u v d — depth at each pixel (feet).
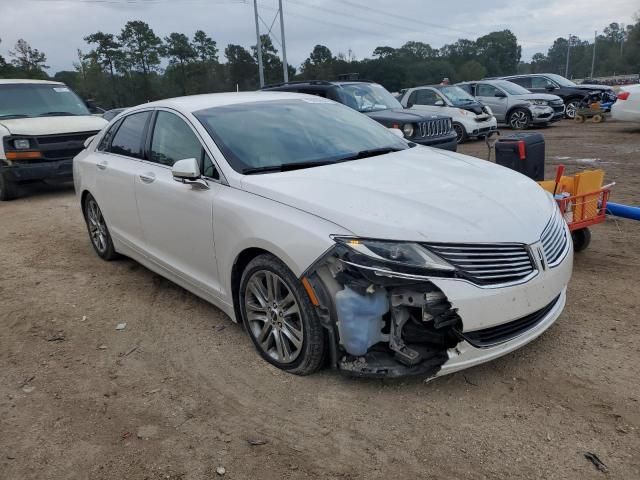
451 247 9.69
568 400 10.19
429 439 9.39
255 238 11.11
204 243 12.98
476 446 9.17
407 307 10.09
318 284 10.18
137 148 16.21
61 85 37.47
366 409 10.24
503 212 10.72
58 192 35.04
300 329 10.91
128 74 242.99
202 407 10.66
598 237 19.43
